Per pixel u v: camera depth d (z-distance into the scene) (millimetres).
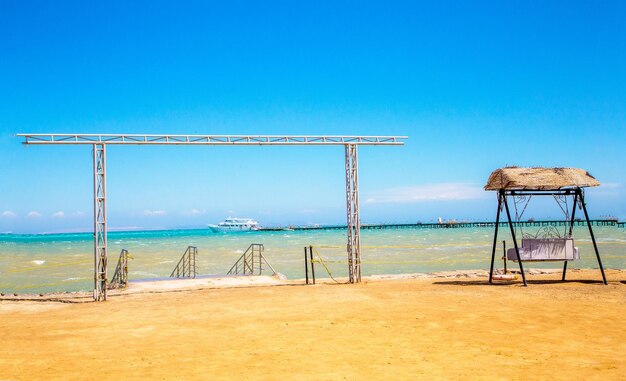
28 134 15141
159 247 70875
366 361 7473
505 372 6750
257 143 17438
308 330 9938
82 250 66312
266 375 6840
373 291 15883
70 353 8477
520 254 16484
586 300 12992
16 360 8000
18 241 117000
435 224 178375
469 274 21641
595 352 7797
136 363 7688
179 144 16641
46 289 25359
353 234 19297
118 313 12922
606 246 45906
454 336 9109
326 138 18328
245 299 14852
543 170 16094
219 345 8828
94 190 15992
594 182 16047
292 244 73500
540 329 9578
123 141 16125
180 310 13078
